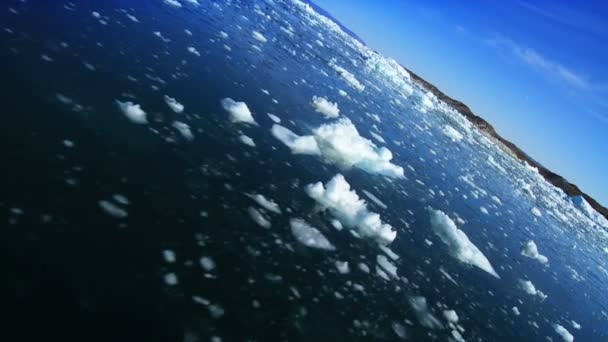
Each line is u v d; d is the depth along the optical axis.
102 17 4.73
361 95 11.33
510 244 6.91
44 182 2.11
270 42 9.76
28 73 2.86
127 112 3.19
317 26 23.38
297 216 3.36
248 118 4.56
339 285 2.84
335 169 4.87
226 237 2.58
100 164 2.49
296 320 2.28
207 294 2.08
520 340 3.71
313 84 8.41
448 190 7.73
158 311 1.83
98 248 1.95
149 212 2.37
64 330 1.52
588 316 5.73
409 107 16.78
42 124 2.49
